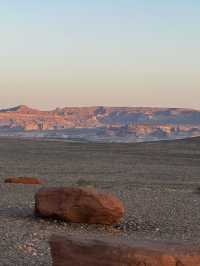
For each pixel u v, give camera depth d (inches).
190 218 871.7
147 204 1033.5
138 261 350.6
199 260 355.3
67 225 740.0
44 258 530.9
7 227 708.0
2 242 601.9
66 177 1771.7
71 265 372.5
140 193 1259.8
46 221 761.0
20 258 525.7
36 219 776.3
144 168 2319.1
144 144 4306.1
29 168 2176.4
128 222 793.6
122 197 1146.0
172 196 1219.9
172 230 754.2
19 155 3065.9
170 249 357.4
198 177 1931.6
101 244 366.3
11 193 1171.9
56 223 750.5
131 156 3134.8
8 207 908.0
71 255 373.7
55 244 383.2
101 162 2645.2
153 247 359.6
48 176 1800.0
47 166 2313.0
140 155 3230.8
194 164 2637.8
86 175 1893.5
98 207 746.8
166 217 867.4
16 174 1857.8
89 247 368.8
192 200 1147.9
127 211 905.5
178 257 351.3
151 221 816.3
